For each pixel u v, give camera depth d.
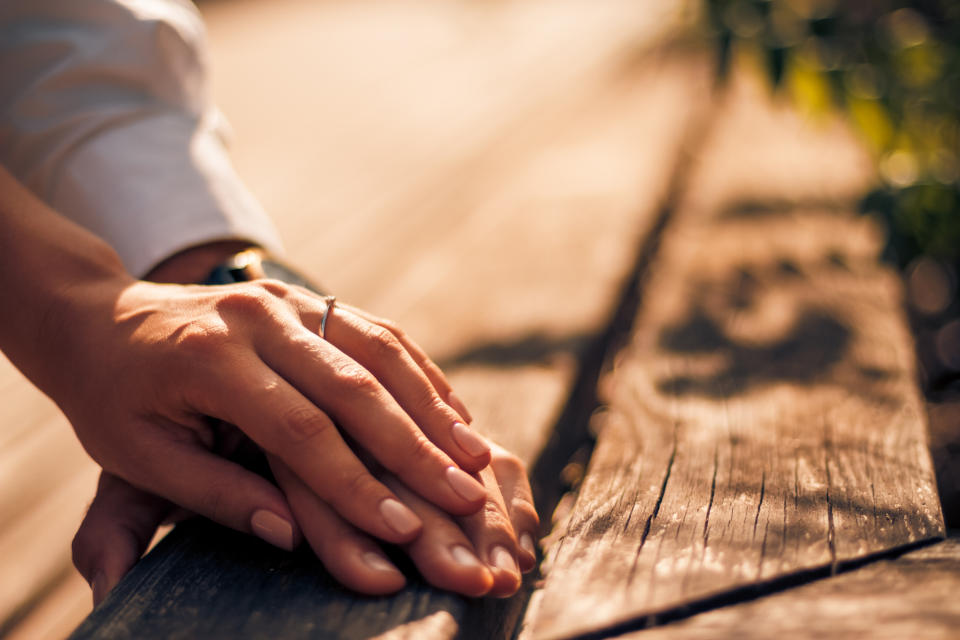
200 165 0.61
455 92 2.97
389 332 0.51
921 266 1.13
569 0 5.76
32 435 1.04
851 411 0.58
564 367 0.65
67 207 0.60
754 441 0.55
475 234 0.99
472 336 0.71
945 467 1.06
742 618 0.43
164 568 0.47
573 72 2.95
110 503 0.51
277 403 0.47
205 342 0.48
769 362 0.64
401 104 2.86
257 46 4.64
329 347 0.49
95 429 0.49
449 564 0.45
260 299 0.50
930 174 0.92
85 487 0.93
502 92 2.82
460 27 4.89
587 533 0.48
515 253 0.92
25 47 0.60
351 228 1.65
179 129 0.62
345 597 0.45
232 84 3.58
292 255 1.54
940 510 0.48
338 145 2.38
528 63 3.36
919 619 0.41
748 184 1.15
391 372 0.50
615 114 1.74
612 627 0.43
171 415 0.48
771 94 0.90
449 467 0.47
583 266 0.86
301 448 0.46
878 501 0.49
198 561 0.47
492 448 0.52
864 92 0.89
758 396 0.60
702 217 1.02
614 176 1.22
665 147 1.40
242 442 0.50
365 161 2.16
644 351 0.66
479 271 0.87
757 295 0.75
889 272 0.80
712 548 0.46
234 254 0.60
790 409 0.58
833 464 0.52
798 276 0.80
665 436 0.56
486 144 2.09
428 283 0.84
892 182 0.93
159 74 0.61
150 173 0.59
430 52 4.05
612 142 1.47
